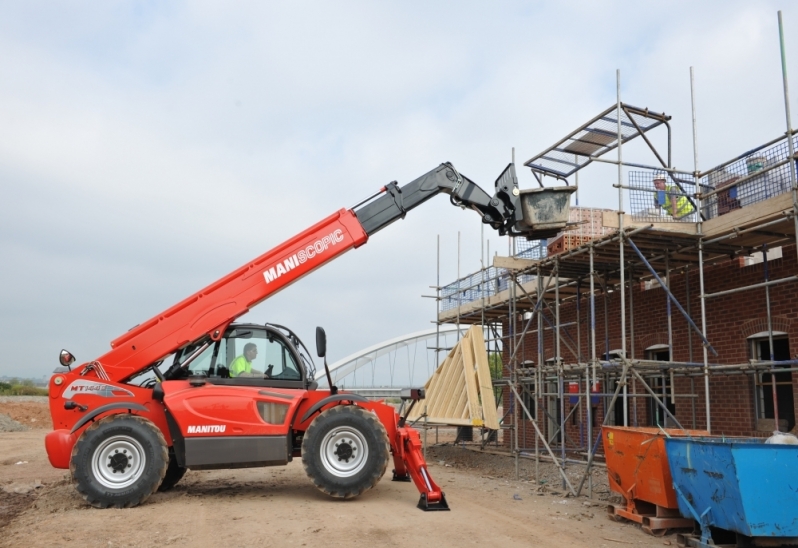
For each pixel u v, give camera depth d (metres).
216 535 7.00
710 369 10.20
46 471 13.67
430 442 22.55
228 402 8.95
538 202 10.19
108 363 9.44
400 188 10.43
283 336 9.95
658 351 13.58
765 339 11.07
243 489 10.28
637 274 13.20
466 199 10.42
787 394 10.77
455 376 16.06
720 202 10.59
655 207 10.77
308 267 10.03
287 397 9.20
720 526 6.61
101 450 8.63
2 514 8.77
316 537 6.94
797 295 10.34
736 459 6.20
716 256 11.66
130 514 8.13
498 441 20.16
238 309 9.73
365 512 8.23
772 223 9.17
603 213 10.32
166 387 9.17
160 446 8.71
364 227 10.30
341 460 8.96
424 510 8.46
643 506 8.20
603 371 11.53
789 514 6.14
